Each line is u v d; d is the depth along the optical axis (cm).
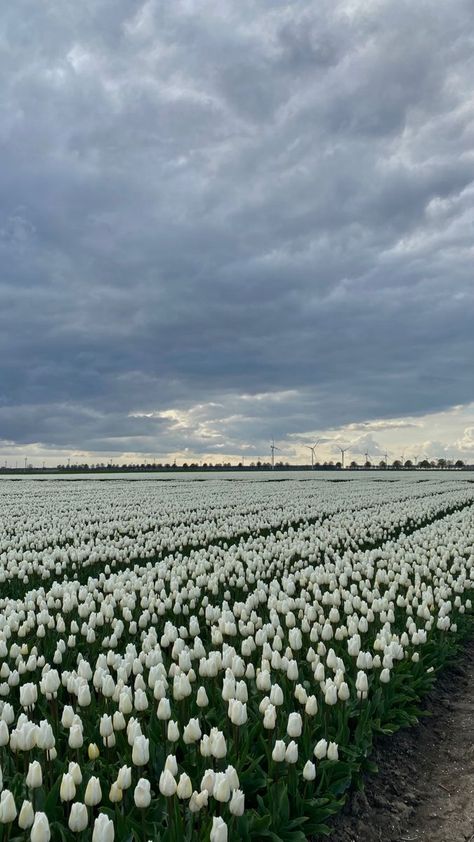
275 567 1562
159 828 502
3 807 431
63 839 475
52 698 651
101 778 554
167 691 728
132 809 517
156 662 745
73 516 2600
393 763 700
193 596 1141
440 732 789
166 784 467
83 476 7906
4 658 891
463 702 880
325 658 844
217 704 712
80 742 546
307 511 2831
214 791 468
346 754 649
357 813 607
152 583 1216
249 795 568
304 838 524
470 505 3384
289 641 855
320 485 5241
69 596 1067
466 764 710
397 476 7462
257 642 835
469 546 1828
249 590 1347
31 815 441
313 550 1711
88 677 713
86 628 942
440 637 1047
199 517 2591
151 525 2345
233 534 2155
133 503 3256
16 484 5578
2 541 1814
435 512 2836
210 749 534
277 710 679
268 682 675
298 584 1374
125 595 1070
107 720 570
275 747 547
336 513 2864
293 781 566
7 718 604
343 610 1174
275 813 534
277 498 3588
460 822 603
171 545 1809
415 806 631
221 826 435
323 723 674
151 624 1073
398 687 833
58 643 830
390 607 1065
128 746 591
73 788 473
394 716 756
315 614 964
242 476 7600
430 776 688
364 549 1920
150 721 644
